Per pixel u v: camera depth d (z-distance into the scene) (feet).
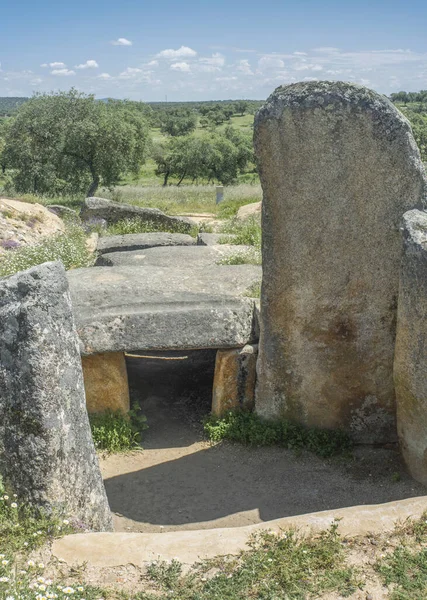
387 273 18.29
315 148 17.61
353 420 19.86
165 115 304.09
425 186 17.43
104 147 96.32
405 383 16.79
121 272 25.91
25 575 11.27
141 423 21.43
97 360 20.56
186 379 25.36
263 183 18.43
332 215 18.15
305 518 13.14
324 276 18.74
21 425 12.57
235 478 18.52
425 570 11.71
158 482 18.47
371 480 17.92
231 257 31.55
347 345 19.20
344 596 11.17
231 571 11.76
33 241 45.50
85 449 13.48
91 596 10.99
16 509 12.52
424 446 16.81
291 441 19.81
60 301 13.07
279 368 20.02
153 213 53.67
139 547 12.26
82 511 13.24
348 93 17.10
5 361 12.64
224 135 180.45
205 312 20.63
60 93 101.09
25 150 100.99
